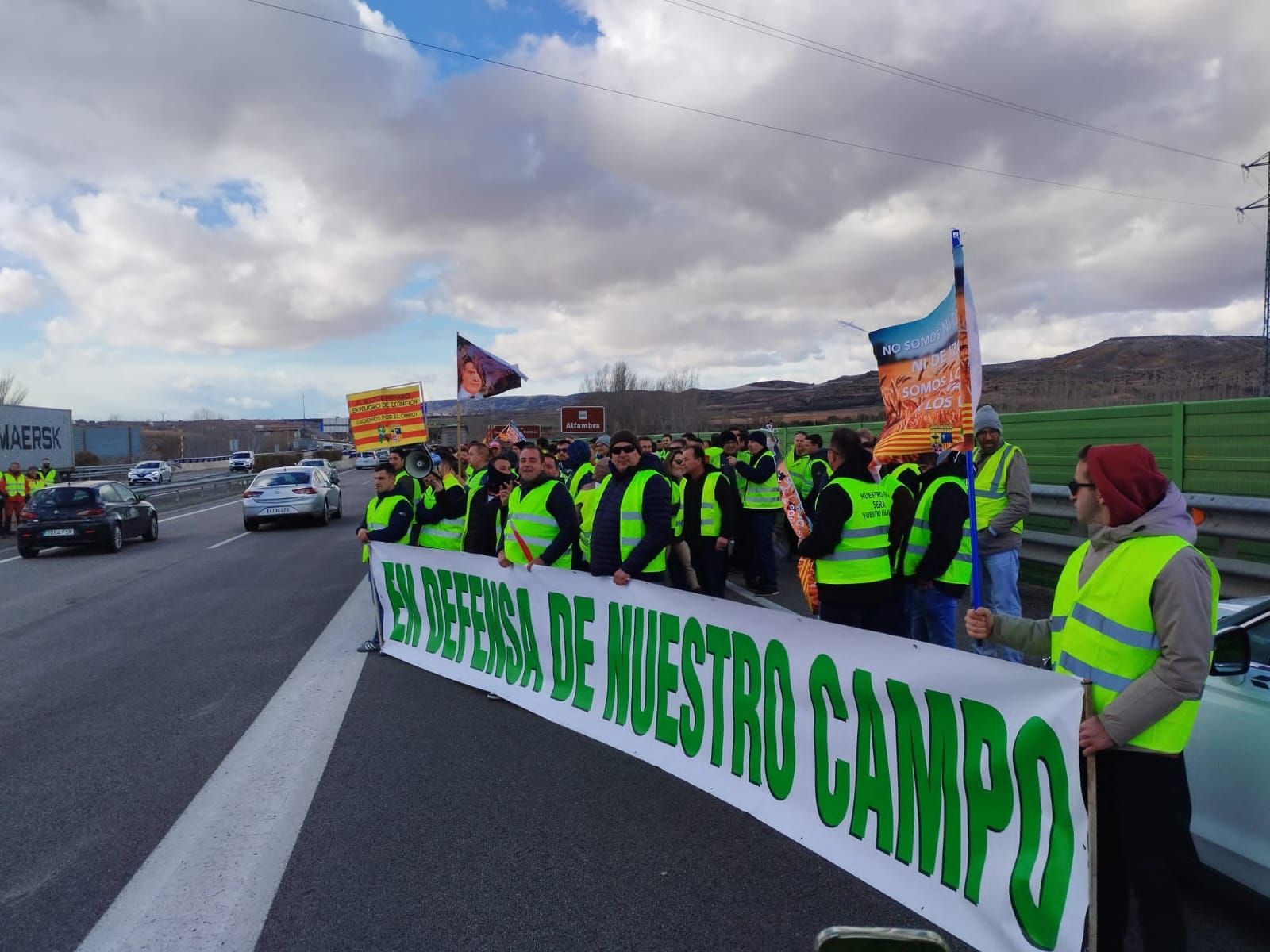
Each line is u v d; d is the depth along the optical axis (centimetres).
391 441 1111
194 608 988
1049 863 253
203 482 3177
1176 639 229
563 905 322
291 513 1942
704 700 413
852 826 328
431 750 490
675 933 302
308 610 941
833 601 484
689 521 834
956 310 307
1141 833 240
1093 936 238
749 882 337
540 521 579
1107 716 235
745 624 383
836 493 476
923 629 642
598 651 500
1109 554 249
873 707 318
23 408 2962
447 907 322
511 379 1241
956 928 281
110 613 977
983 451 610
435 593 670
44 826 404
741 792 386
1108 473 247
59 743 524
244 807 418
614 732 480
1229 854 292
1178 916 237
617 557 548
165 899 333
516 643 581
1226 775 295
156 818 409
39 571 1412
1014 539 601
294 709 574
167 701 607
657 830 385
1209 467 707
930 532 529
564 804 413
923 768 298
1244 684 293
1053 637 274
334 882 342
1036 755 257
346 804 418
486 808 410
